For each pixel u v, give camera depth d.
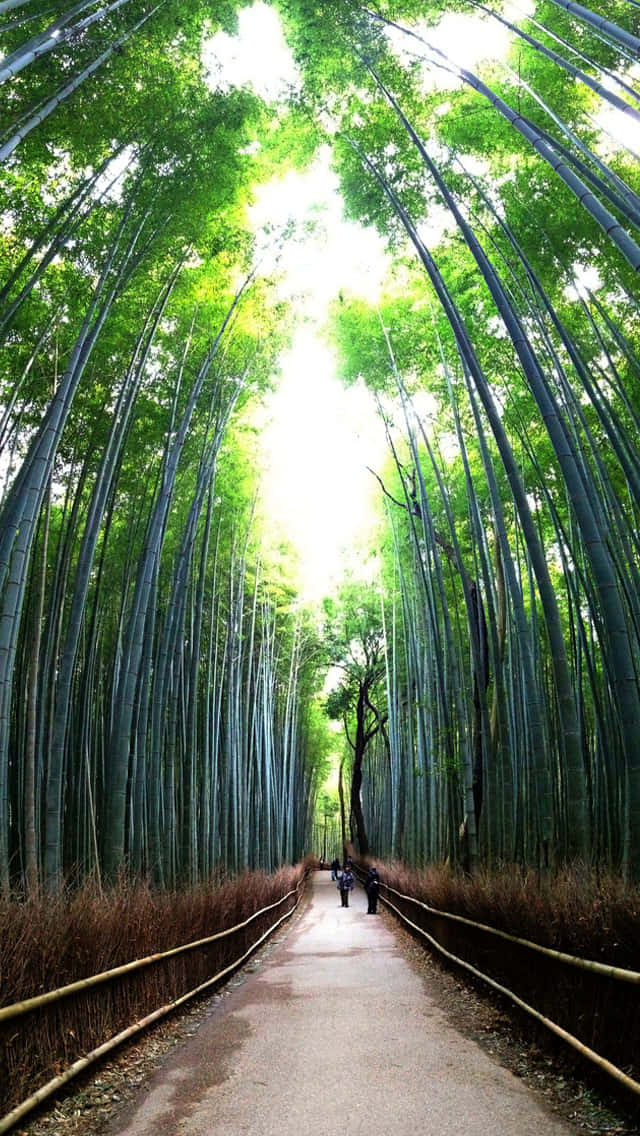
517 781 8.66
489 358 8.46
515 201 7.32
